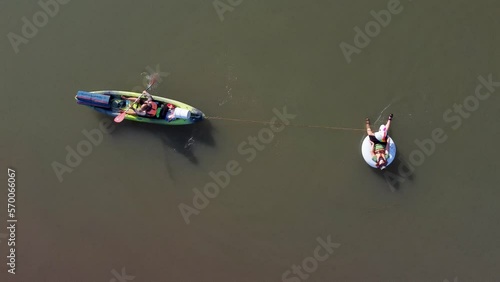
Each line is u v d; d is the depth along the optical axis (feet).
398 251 38.42
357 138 38.34
